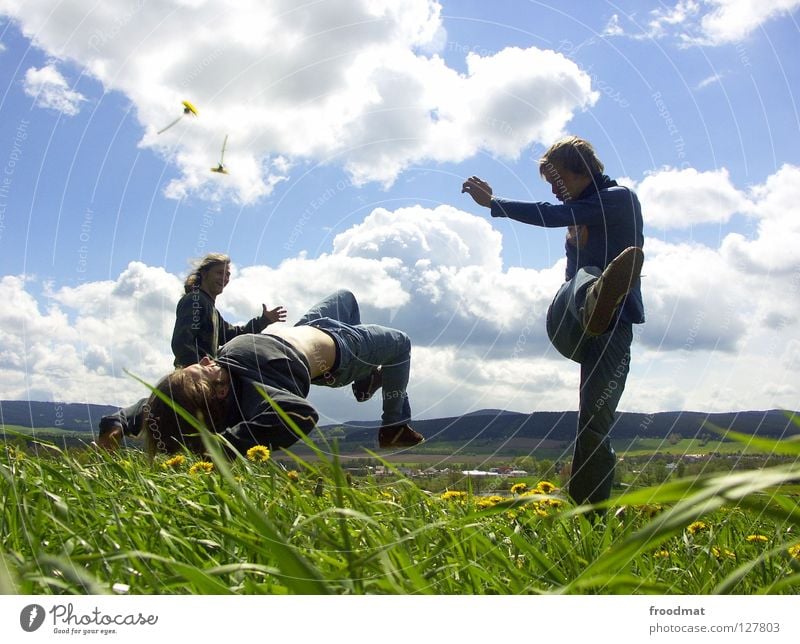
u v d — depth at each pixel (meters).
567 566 1.79
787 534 2.18
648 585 1.34
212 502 2.14
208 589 1.19
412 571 1.36
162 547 1.62
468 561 1.63
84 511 1.86
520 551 2.06
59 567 1.17
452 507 2.39
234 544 1.75
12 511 1.71
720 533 2.31
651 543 0.71
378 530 1.72
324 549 1.65
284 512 1.98
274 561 1.46
